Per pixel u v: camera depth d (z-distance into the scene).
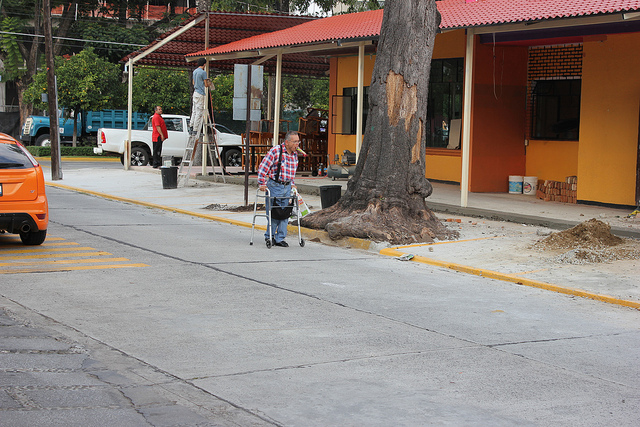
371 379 5.80
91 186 22.09
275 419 4.93
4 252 11.06
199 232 13.80
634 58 16.02
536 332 7.42
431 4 13.42
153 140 27.56
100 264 10.30
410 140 13.38
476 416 5.09
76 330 6.98
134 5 45.72
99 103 35.88
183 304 8.10
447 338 7.08
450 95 21.08
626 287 9.37
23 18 42.31
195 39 26.11
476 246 12.21
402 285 9.52
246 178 17.22
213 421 4.86
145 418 4.88
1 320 7.22
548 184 18.02
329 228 12.88
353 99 24.88
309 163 26.19
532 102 19.59
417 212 13.30
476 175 19.41
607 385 5.84
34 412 4.91
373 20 19.66
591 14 13.02
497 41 18.66
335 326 7.37
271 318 7.61
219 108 39.16
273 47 20.17
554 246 11.86
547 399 5.48
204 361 6.15
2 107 51.53
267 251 11.87
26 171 10.95
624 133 16.27
